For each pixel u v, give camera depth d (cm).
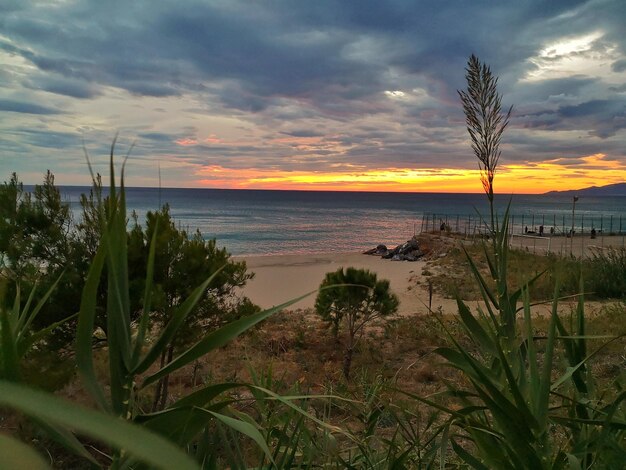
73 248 632
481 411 201
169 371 106
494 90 162
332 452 193
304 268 4034
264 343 1100
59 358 567
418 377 876
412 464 221
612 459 160
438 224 9525
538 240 4862
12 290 557
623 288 1833
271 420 193
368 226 10038
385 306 1198
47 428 88
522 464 143
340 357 1182
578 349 186
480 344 171
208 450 156
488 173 166
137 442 35
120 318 104
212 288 745
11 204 613
